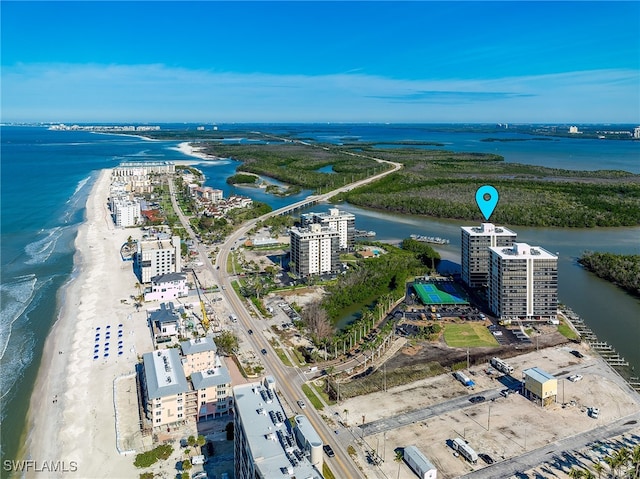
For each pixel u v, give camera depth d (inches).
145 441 7726.4
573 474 6624.0
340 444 7647.6
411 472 7057.1
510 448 7534.5
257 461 5502.0
